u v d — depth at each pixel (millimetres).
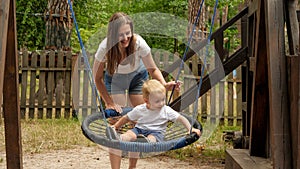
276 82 3326
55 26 10188
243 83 6168
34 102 9391
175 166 5438
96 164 5547
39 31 12625
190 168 5340
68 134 7457
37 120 9125
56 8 10180
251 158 4453
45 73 9406
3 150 6266
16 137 3684
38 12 12648
